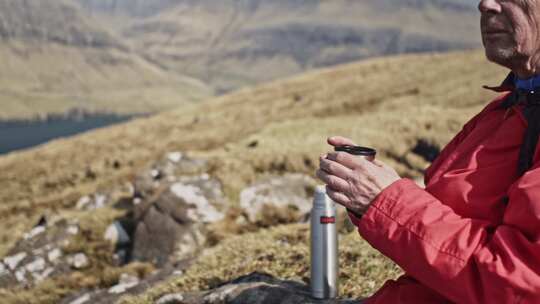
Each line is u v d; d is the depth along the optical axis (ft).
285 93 213.05
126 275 42.22
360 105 155.02
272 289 18.44
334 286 17.42
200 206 48.19
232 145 86.53
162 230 46.50
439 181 8.47
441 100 128.77
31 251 48.03
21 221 80.43
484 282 7.04
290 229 32.94
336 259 17.46
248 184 53.78
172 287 25.68
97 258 46.93
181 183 50.72
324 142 72.13
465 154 8.58
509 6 7.66
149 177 59.62
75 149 191.31
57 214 56.59
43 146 212.64
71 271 45.70
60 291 41.47
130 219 50.37
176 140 165.99
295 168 62.13
